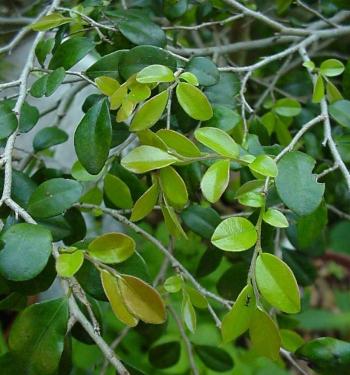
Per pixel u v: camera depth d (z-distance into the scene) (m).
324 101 0.56
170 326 0.98
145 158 0.48
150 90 0.51
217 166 0.48
